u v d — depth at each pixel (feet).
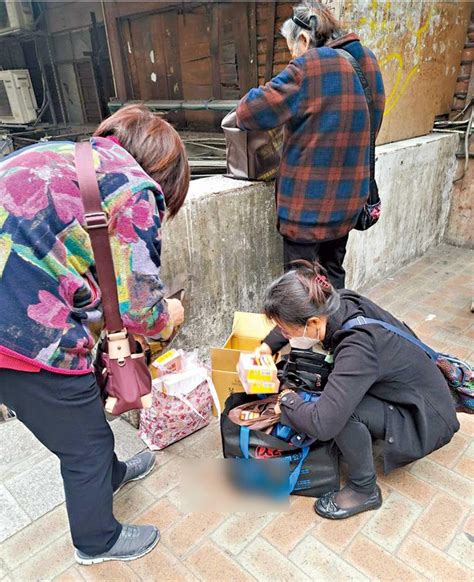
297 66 6.02
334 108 6.13
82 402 3.65
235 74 12.48
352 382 4.56
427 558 4.75
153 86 14.71
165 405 6.04
